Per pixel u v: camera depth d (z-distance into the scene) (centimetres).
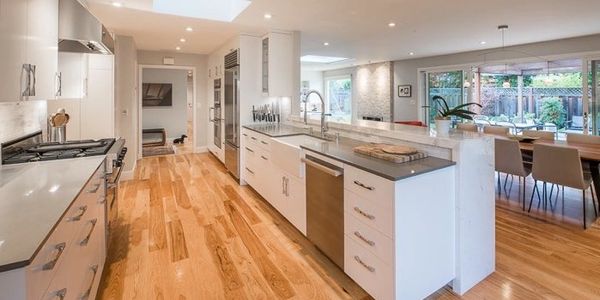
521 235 296
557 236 294
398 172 185
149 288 219
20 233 106
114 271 239
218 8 420
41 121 292
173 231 312
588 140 394
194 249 275
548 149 336
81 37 243
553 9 379
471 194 214
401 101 881
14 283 90
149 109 934
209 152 751
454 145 209
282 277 232
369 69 979
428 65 802
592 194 374
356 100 1038
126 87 520
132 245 282
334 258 238
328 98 1172
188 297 209
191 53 709
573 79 575
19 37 162
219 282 226
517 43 609
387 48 666
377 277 193
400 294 184
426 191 192
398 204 178
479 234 221
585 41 538
